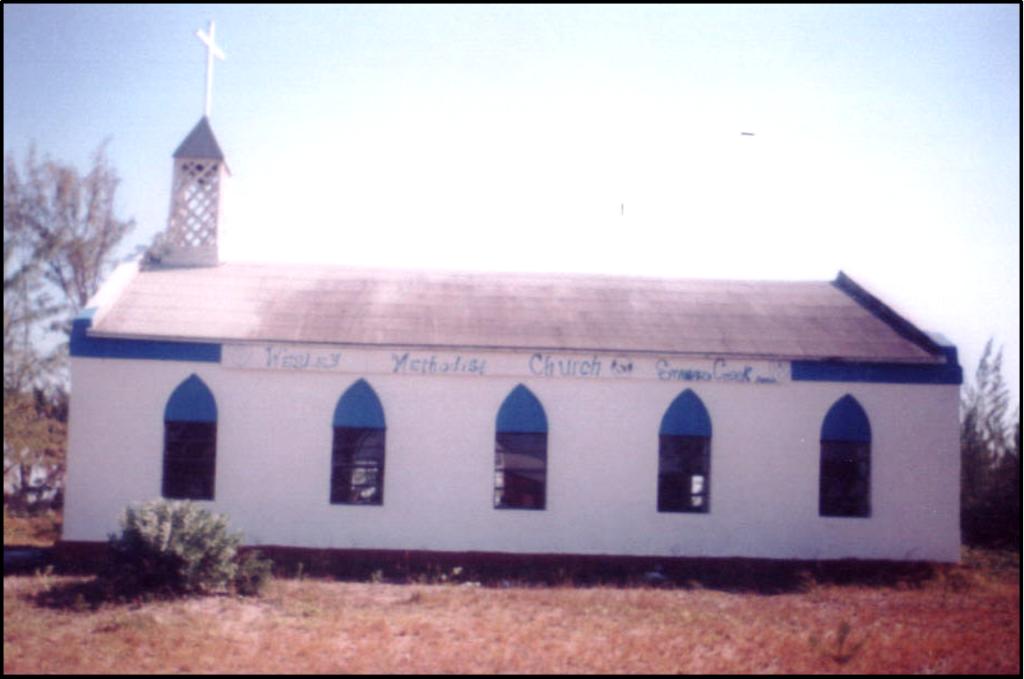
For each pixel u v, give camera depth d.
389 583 16.52
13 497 26.00
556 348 18.16
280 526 17.67
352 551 17.67
